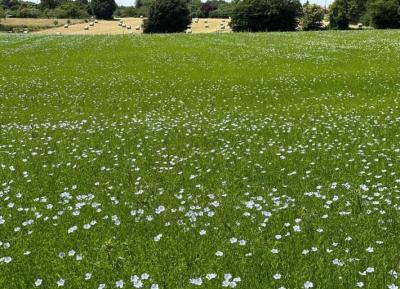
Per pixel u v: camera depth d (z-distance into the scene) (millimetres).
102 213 8258
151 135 14305
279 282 5785
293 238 6973
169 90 24031
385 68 27891
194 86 24969
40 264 6570
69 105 20609
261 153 11688
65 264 6496
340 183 9305
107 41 53812
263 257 6430
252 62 33156
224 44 46656
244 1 94938
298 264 6215
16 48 47156
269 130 14352
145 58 37406
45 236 7461
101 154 12211
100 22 128000
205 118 16453
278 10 92938
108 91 24219
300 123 15250
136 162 11383
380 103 18266
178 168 10812
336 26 101312
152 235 7352
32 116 18094
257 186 9281
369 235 6934
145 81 27109
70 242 7172
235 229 7301
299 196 8633
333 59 32844
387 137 12844
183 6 102125
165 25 101312
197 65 32812
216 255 6508
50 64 35438
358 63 30562
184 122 16219
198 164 11023
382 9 87188
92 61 36594
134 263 6457
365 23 109000
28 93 24000
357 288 5566
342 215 7637
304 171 10211
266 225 7449
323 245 6656
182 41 51219
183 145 12969
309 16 103000
